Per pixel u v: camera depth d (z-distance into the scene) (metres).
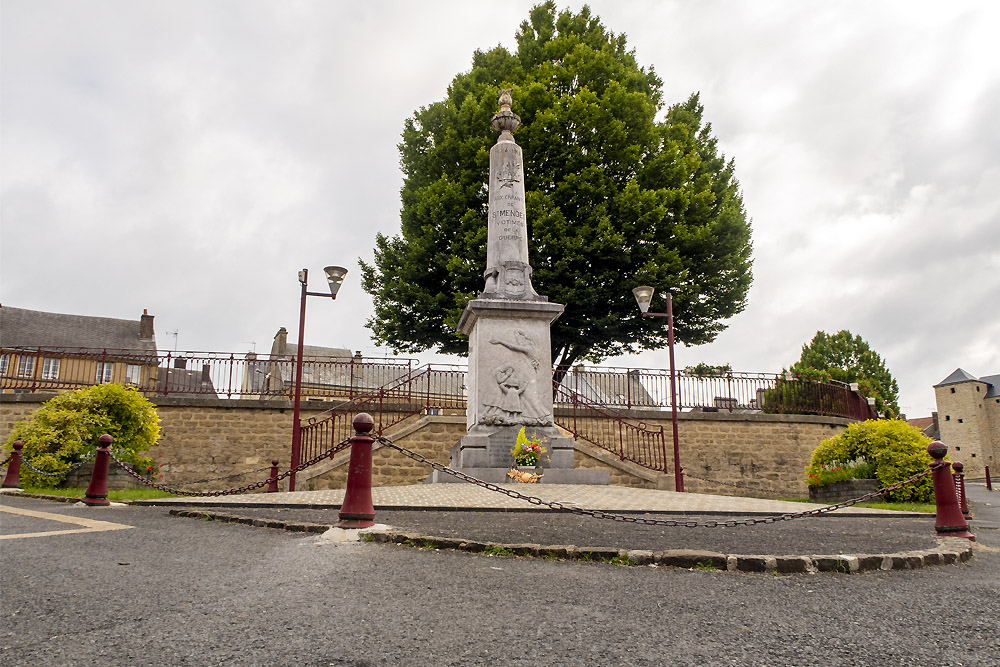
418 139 21.16
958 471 10.31
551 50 20.94
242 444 16.17
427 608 3.28
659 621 3.17
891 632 3.12
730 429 18.17
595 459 15.23
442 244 19.55
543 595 3.59
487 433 11.95
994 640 3.04
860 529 6.88
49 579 3.70
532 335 12.59
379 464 15.48
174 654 2.56
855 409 20.95
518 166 13.94
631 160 19.42
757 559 4.41
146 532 5.47
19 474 11.05
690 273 19.69
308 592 3.52
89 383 16.89
